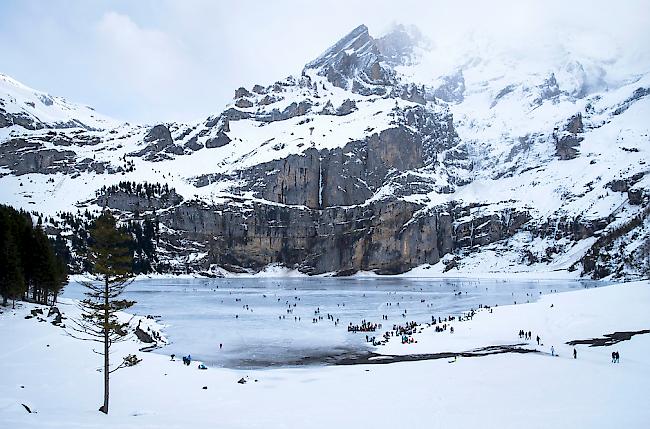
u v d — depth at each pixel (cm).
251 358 7750
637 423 3766
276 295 18250
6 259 8588
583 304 10881
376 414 4244
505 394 4994
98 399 4559
